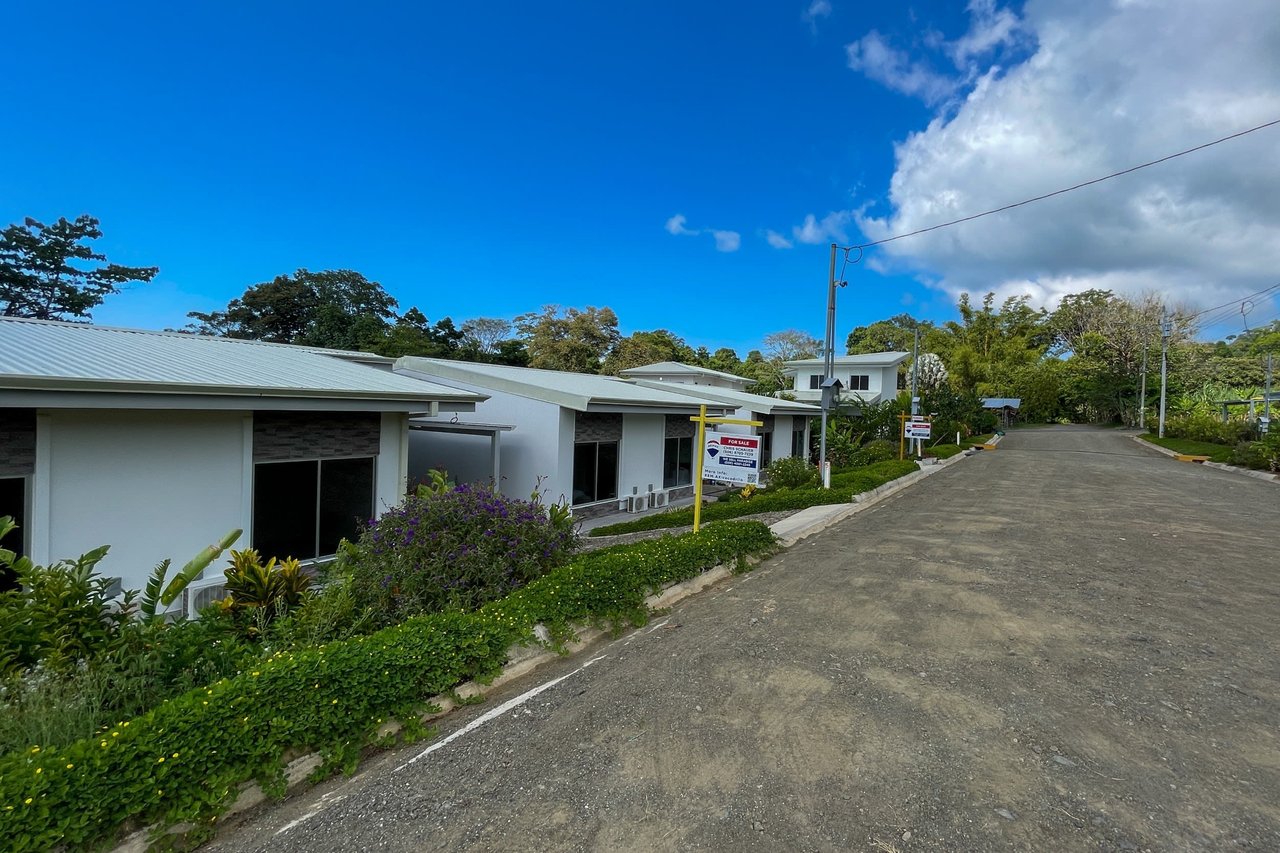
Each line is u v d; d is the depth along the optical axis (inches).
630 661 180.1
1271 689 152.8
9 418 227.9
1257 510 442.9
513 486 521.7
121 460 255.3
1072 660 171.6
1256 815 104.5
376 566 210.1
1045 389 2095.2
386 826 107.2
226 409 262.4
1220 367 1857.8
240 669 145.6
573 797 113.3
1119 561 288.4
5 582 225.9
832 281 735.7
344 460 342.3
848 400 1213.1
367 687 135.5
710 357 2289.6
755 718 141.2
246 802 114.8
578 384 599.2
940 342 2154.3
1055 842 98.4
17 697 125.3
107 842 100.8
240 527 293.9
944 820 104.0
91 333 359.3
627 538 421.4
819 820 104.6
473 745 134.1
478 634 167.9
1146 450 1117.1
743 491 630.5
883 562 294.0
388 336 1398.9
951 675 162.7
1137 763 120.6
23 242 1123.9
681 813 107.5
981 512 444.8
